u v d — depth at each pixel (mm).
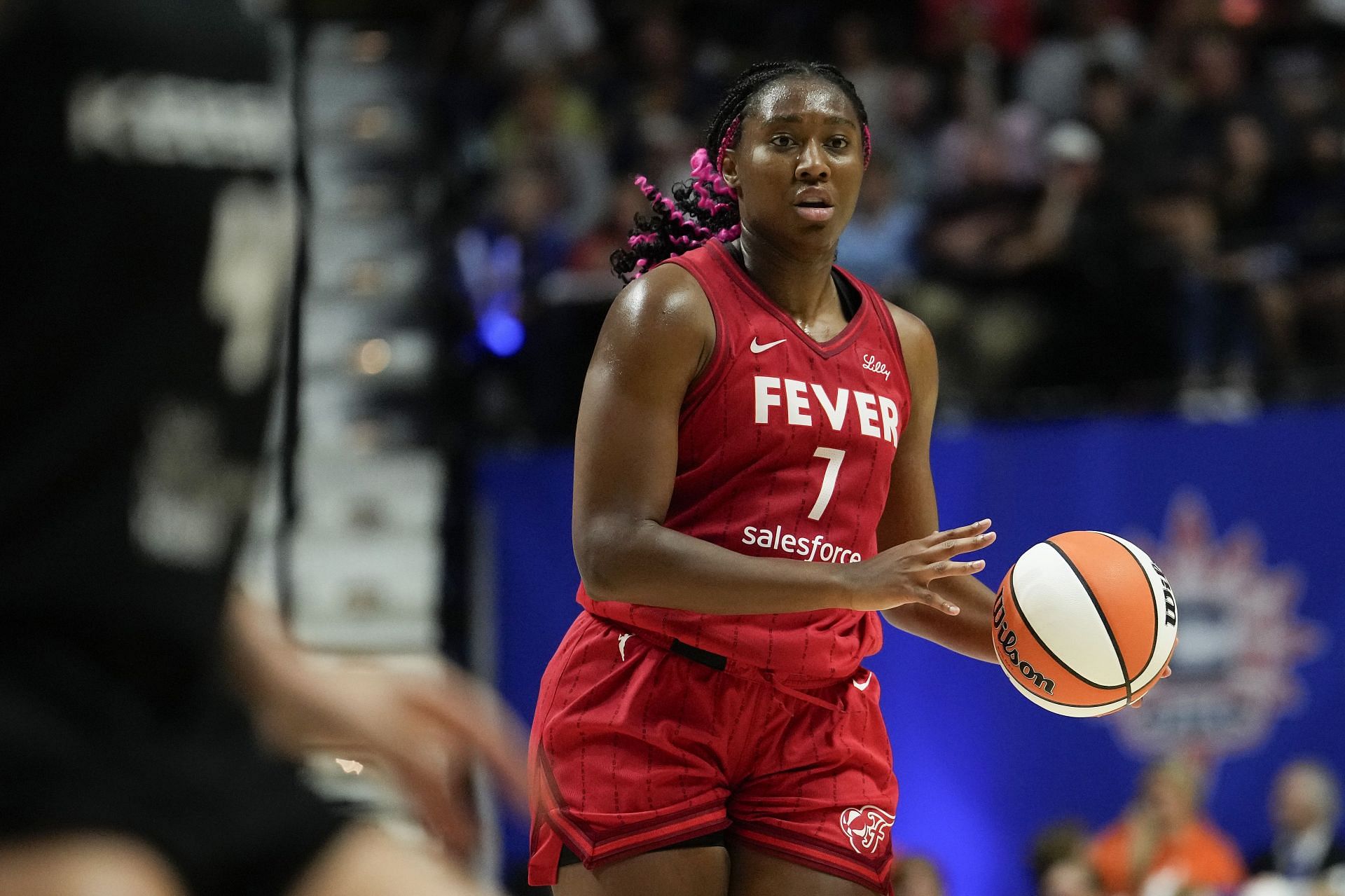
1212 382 19625
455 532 18938
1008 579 8203
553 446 19172
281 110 3967
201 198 3748
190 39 3773
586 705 7984
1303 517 18266
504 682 18016
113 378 3643
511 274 21812
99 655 3648
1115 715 17984
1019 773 17812
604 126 25469
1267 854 17891
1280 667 18156
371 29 27953
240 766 3768
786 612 7570
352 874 3711
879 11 28141
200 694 3822
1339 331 19734
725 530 7902
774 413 7883
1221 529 18266
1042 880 17312
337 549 19438
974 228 20641
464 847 4309
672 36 26359
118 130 3643
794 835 7910
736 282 8023
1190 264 19938
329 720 4176
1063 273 20016
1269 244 20188
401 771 4242
